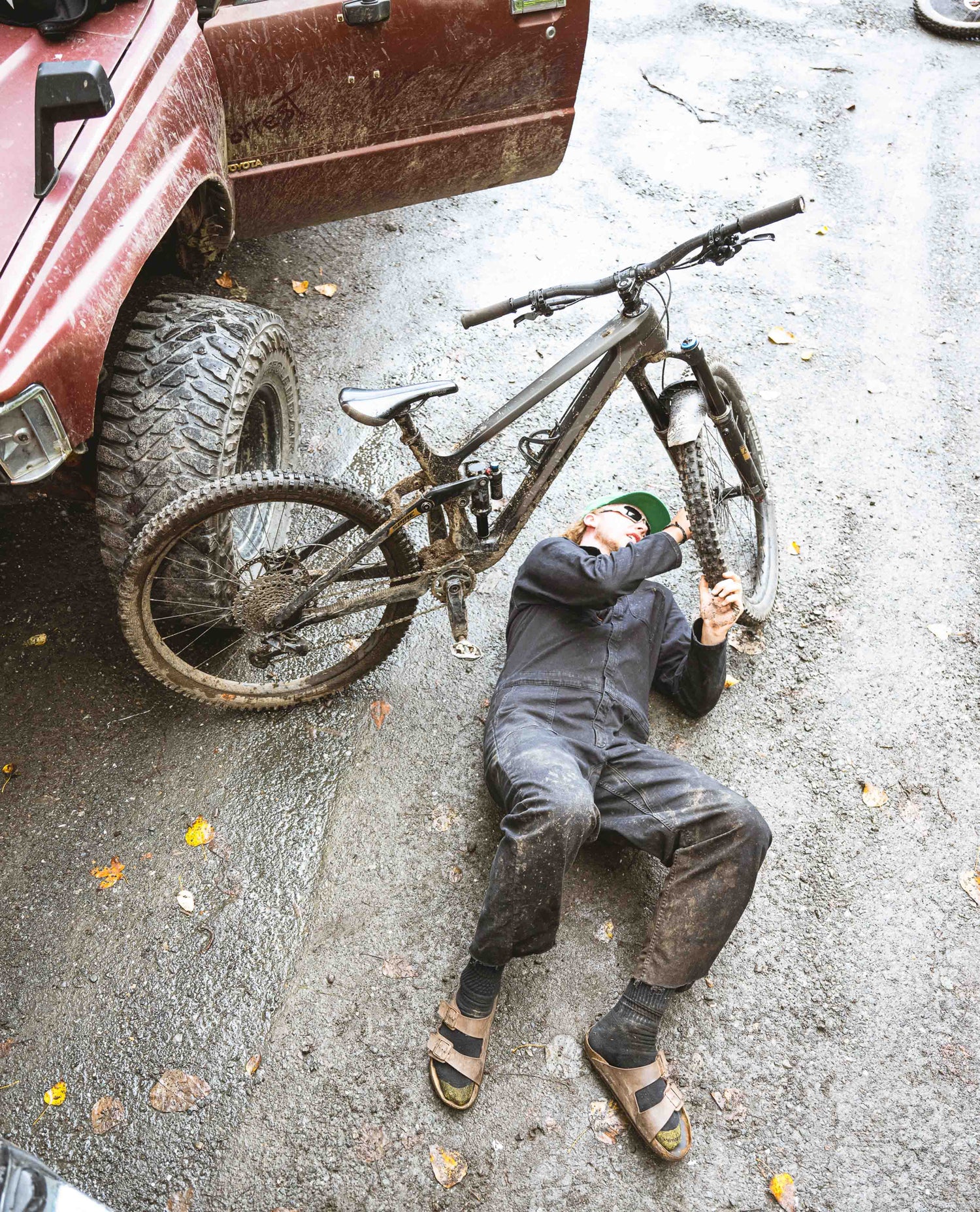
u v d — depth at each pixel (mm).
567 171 5219
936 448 4141
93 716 3059
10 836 2799
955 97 6133
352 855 2859
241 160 3293
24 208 2232
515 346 4309
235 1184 2318
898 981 2775
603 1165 2416
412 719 3158
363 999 2605
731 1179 2432
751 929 2836
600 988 2695
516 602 2953
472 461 2674
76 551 3420
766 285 4746
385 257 4641
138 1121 2381
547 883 2385
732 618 2828
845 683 3396
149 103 2613
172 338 2744
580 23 3484
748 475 3273
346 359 4164
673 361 4312
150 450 2633
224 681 2965
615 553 2703
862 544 3783
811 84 6059
